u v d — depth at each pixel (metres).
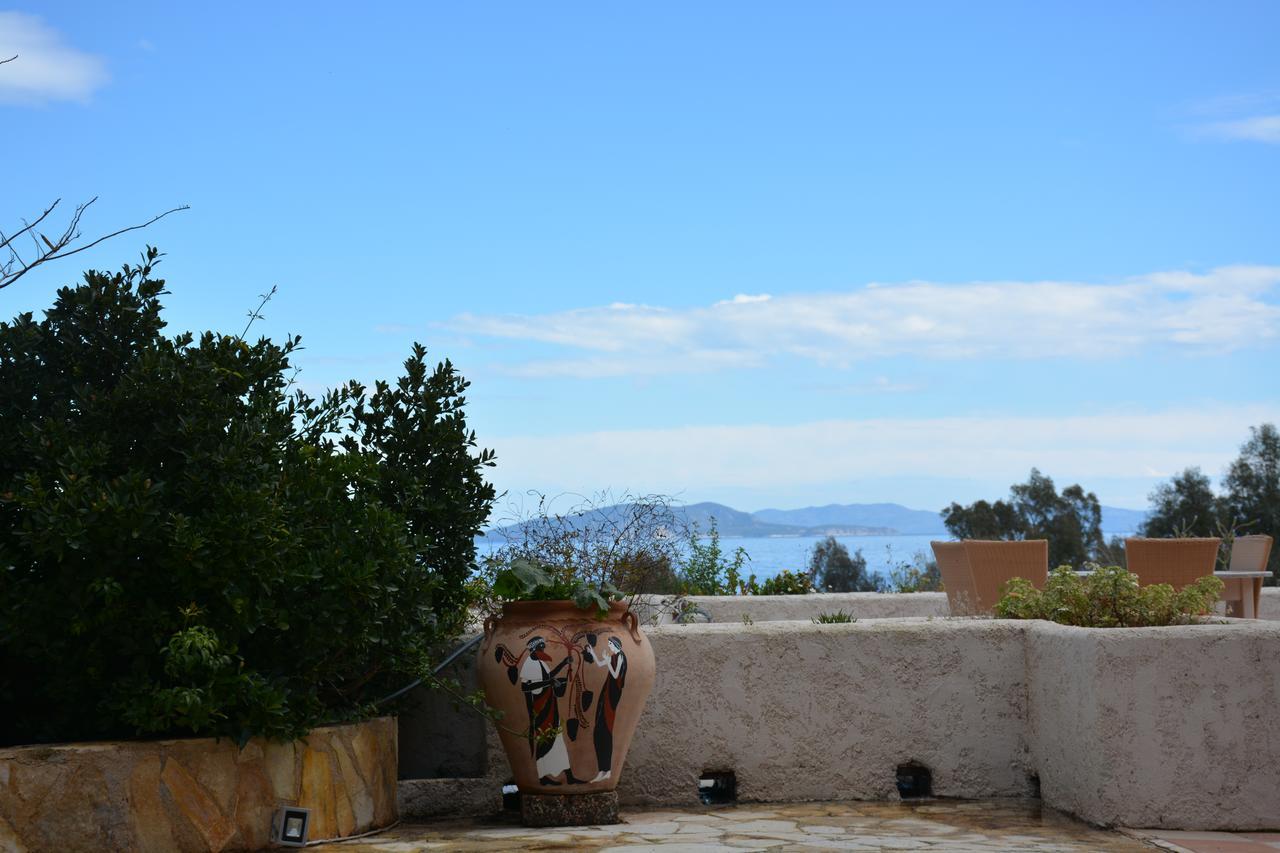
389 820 6.02
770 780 6.54
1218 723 5.65
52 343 5.96
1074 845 5.22
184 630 5.28
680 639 6.58
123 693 5.21
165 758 5.06
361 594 5.61
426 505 6.56
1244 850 5.12
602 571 7.41
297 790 5.42
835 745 6.57
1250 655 5.69
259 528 5.34
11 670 5.70
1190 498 29.56
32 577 5.55
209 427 5.65
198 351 5.82
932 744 6.59
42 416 5.69
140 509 5.16
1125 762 5.64
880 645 6.62
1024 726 6.61
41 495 5.12
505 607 6.08
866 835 5.47
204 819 5.11
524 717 5.89
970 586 9.24
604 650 5.90
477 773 6.86
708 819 6.00
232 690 5.22
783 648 6.61
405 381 6.81
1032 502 32.91
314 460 6.21
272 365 6.23
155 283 6.15
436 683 6.16
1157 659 5.70
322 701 6.09
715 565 11.90
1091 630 5.91
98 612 5.25
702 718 6.55
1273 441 29.08
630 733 6.04
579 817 5.89
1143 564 9.37
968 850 5.02
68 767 4.88
